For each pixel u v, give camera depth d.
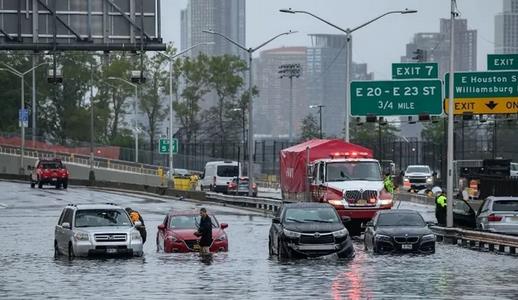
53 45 101.31
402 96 130.25
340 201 91.56
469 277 57.19
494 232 80.31
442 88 130.38
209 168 180.12
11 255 74.81
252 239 88.75
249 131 145.88
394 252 73.75
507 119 137.25
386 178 96.50
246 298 47.56
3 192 169.75
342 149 96.56
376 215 76.69
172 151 174.75
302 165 99.62
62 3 102.00
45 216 120.88
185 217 77.69
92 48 102.06
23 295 49.62
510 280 55.47
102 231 70.44
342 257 69.94
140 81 103.12
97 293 50.06
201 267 63.94
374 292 49.81
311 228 70.12
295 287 52.16
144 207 137.00
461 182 147.75
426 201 148.50
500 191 141.50
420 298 47.41
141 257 71.19
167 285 53.44
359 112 130.50
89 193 169.12
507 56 130.62
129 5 102.62
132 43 102.44
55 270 62.59
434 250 74.50
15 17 101.69
